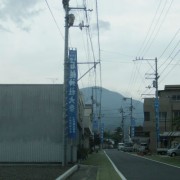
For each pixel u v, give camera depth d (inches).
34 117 1496.1
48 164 1427.2
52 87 1504.7
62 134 1476.4
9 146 1483.8
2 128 1491.1
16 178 855.7
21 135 1488.7
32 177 884.0
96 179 961.5
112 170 1262.3
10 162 1471.5
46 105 1499.8
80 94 2076.8
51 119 1494.8
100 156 2532.0
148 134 3732.8
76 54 1400.1
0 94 1501.0
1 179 829.8
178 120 2281.0
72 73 1397.6
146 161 1862.7
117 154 3002.0
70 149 1473.9
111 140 6525.6
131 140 4394.7
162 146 3378.4
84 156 1961.1
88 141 3248.0
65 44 1358.3
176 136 3120.1
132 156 2541.8
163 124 3469.5
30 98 1504.7
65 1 1315.2
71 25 1353.3
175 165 1539.1
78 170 1254.3
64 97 1364.4
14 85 1503.4
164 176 1029.8
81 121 2215.8
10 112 1496.1
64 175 896.3
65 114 1355.8
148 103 3560.5
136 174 1099.3
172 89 3651.6
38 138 1487.5
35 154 1478.8
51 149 1481.3
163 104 3494.1
